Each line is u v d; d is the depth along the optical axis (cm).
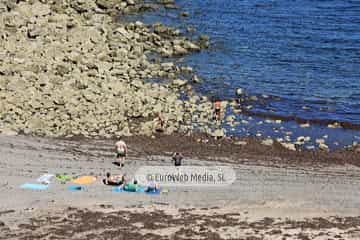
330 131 17400
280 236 10588
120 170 14362
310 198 13212
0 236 10494
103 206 12169
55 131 16438
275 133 17125
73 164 14550
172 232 10700
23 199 12525
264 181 14112
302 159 15562
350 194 13538
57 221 11231
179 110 18125
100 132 16538
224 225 11131
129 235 10475
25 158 14738
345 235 10706
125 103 18025
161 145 16000
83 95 18150
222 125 17400
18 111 17088
